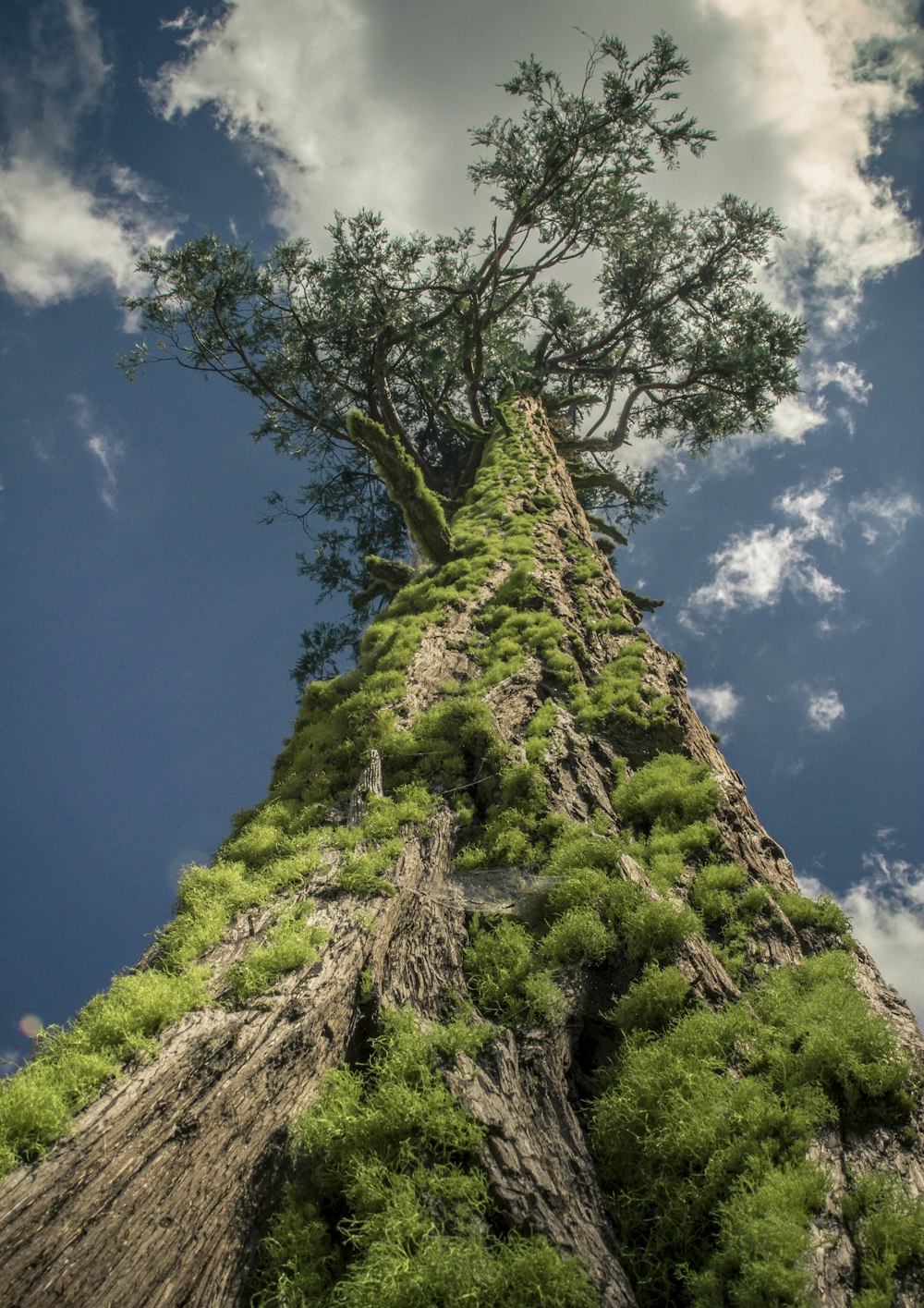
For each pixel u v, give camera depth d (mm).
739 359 32438
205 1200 6895
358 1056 8438
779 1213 6602
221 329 27250
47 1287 5961
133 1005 8664
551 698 15727
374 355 28391
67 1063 7871
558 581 20219
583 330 36406
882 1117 7746
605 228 30609
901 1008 9898
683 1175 7309
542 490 25750
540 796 12680
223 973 9383
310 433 30281
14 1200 6438
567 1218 6902
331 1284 6551
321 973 9039
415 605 20062
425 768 13680
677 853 11953
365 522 33969
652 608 28031
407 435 31125
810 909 11250
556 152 27484
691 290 35000
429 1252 6223
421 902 10500
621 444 34781
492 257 27812
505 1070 8172
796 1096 7824
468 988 9359
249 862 12266
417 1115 7406
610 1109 7789
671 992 8945
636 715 15117
